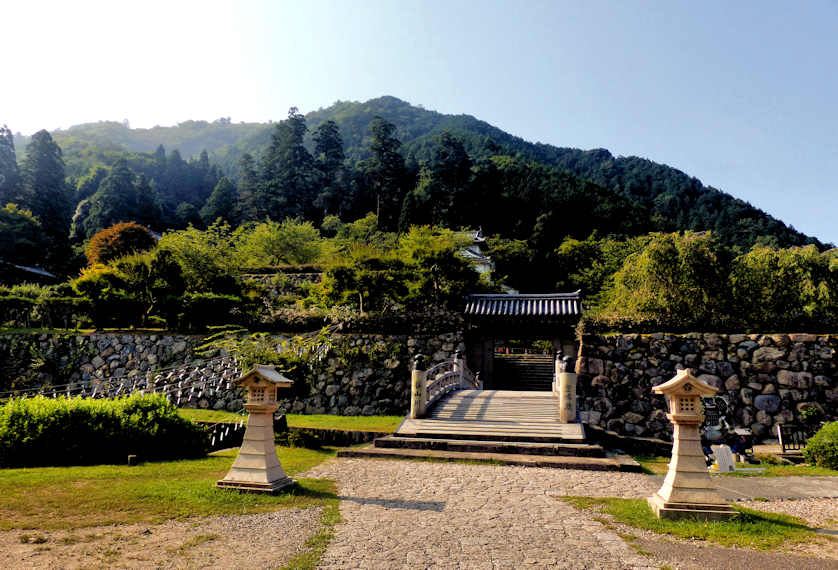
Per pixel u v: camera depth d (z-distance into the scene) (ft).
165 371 65.57
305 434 43.09
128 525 19.61
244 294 82.23
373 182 292.81
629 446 45.98
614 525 21.72
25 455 31.07
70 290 90.07
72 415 33.63
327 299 77.66
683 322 60.13
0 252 157.17
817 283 65.26
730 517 21.70
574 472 33.86
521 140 515.09
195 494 24.03
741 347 54.60
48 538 17.69
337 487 28.35
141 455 34.86
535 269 204.03
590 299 121.39
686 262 70.74
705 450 39.83
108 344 71.20
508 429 42.47
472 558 17.76
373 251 79.25
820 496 26.96
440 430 42.60
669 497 22.50
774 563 17.29
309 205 279.90
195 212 285.43
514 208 244.01
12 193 199.62
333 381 65.92
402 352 66.80
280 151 285.43
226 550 17.65
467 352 78.64
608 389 56.54
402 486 29.04
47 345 71.31
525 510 24.22
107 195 236.84
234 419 52.70
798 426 48.08
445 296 81.82
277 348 62.23
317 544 18.69
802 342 52.85
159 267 76.79
